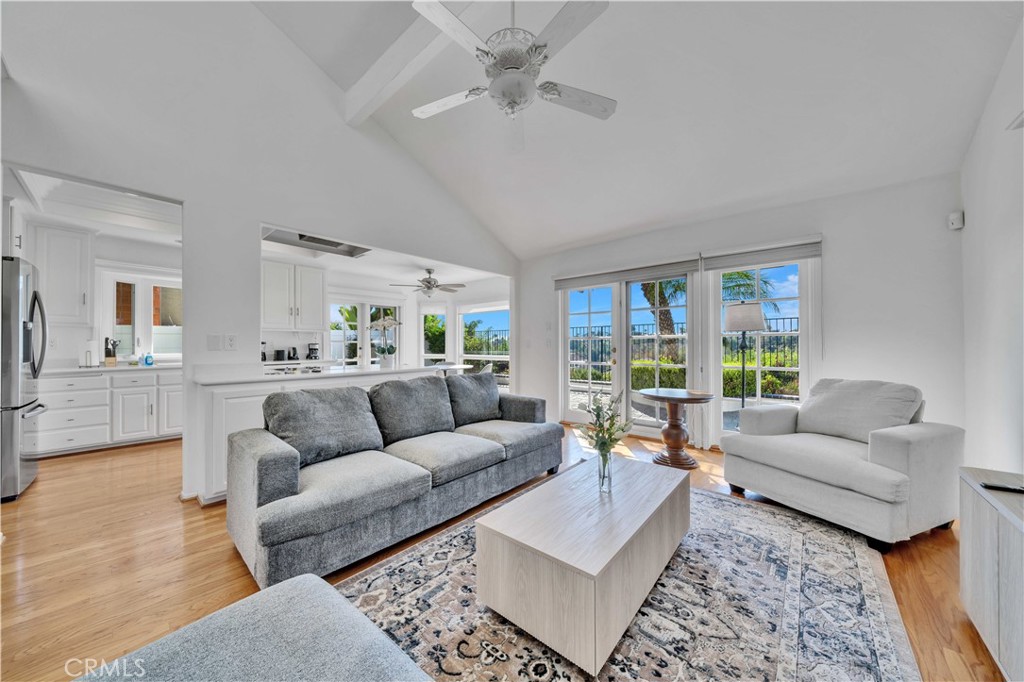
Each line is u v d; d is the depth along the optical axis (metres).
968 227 2.53
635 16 2.32
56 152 2.18
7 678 1.23
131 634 1.43
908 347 2.83
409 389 2.79
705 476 3.10
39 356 2.87
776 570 1.81
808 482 2.27
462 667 1.29
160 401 4.09
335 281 5.98
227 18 2.80
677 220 3.90
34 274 2.85
